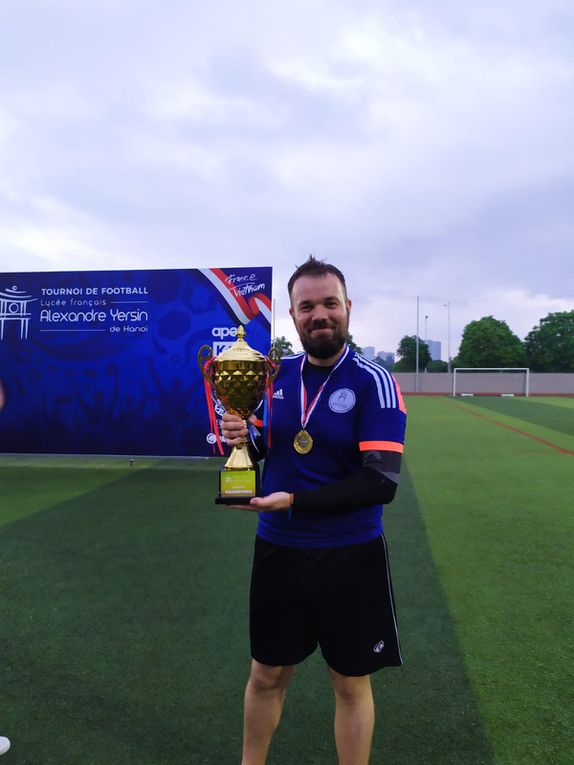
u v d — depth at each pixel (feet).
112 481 22.59
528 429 43.70
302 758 6.40
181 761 6.31
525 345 208.23
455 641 9.21
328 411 5.09
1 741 6.42
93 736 6.74
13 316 27.17
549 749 6.57
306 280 5.03
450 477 23.35
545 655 8.77
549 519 16.76
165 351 26.37
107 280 26.61
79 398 26.89
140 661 8.50
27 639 9.20
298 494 4.75
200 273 26.07
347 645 5.09
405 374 133.39
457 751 6.54
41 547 13.89
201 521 16.33
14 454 27.96
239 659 8.57
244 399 5.58
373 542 5.25
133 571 12.25
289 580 5.16
